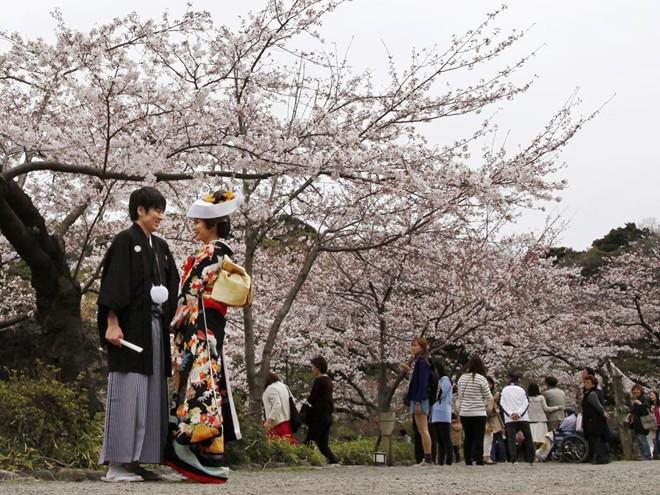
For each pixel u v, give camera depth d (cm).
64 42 908
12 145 1049
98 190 986
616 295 2572
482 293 1608
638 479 612
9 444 616
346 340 1784
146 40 973
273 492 402
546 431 1384
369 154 972
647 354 2708
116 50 937
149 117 877
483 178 1008
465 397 1098
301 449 1020
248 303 496
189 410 474
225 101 939
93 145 852
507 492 427
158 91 866
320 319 1822
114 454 471
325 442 1087
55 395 668
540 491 441
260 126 939
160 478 505
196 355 476
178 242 1355
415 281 1703
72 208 1162
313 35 1102
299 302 1725
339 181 1134
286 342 1691
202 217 495
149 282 484
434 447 1158
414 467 1002
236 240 1487
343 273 1678
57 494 379
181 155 930
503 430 1305
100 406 855
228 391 493
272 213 1176
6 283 1357
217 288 481
